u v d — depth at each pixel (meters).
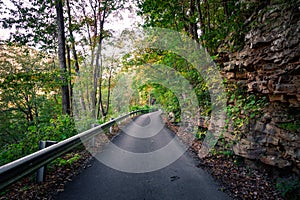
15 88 8.90
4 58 15.59
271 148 4.11
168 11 9.12
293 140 3.62
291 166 3.59
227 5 7.11
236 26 5.76
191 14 9.16
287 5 3.98
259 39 4.47
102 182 3.87
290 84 3.77
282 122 4.02
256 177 4.06
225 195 3.37
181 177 4.18
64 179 3.95
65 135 6.76
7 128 13.60
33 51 14.06
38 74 8.96
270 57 4.19
